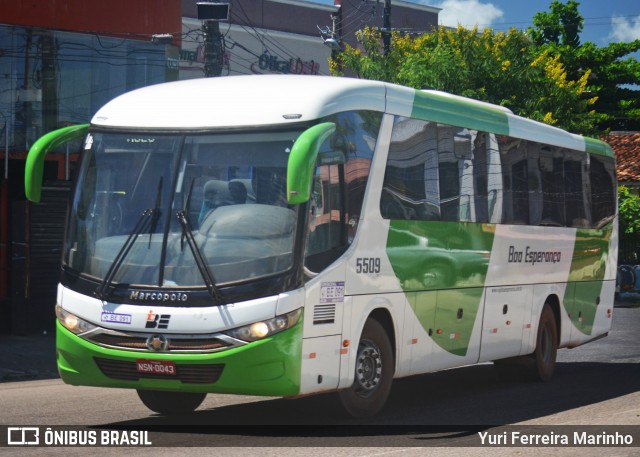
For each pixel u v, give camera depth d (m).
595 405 12.36
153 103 10.13
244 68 36.75
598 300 17.16
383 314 10.99
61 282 9.84
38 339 20.30
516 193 14.18
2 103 21.64
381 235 10.76
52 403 12.02
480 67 33.38
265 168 9.50
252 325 9.07
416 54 33.06
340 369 9.99
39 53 22.08
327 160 9.89
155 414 11.12
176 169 9.64
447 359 12.27
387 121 11.02
